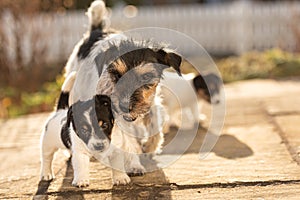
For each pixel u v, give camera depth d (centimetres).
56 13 1653
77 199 534
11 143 804
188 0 2395
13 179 612
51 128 570
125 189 554
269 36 1816
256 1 2166
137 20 1844
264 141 725
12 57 1388
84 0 1981
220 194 527
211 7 1888
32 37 1397
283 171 587
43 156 589
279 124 818
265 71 1435
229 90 1202
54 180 595
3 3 1384
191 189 546
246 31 1827
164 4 2305
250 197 513
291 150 670
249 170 597
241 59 1617
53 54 1633
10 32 1409
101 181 582
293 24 1739
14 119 997
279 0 2150
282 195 513
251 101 1032
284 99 1033
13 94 1247
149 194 537
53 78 1406
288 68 1439
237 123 852
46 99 1163
